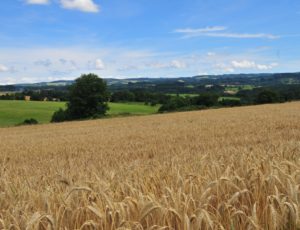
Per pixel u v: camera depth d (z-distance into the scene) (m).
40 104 108.62
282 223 3.87
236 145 14.86
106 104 89.19
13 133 41.50
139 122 42.47
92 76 87.94
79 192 5.02
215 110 58.25
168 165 7.62
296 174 4.99
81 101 86.31
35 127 51.38
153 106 102.25
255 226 3.62
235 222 4.00
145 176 6.27
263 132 19.19
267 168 5.67
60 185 6.42
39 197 5.29
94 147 18.45
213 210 4.42
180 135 20.91
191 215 3.81
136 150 15.41
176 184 5.36
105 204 4.57
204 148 14.61
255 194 4.62
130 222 3.96
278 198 3.96
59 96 122.88
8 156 17.28
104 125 42.84
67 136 28.53
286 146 9.48
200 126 26.41
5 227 4.16
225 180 4.86
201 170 6.31
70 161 12.47
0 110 96.31
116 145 18.52
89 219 4.28
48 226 3.91
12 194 5.97
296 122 23.64
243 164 6.20
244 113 41.53
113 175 6.29
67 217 4.37
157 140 19.33
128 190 5.31
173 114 56.53
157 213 4.06
